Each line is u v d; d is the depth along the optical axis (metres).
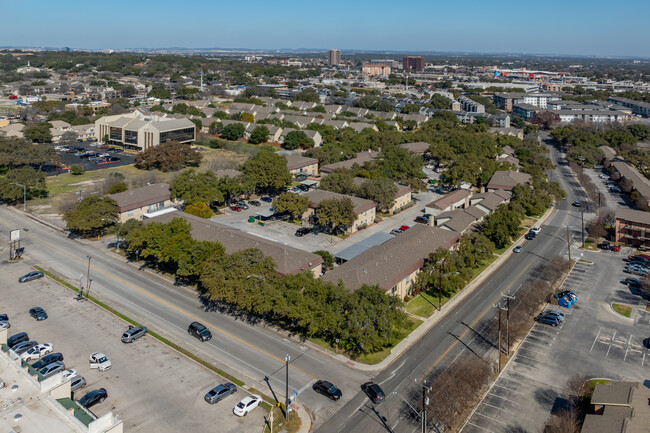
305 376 63.62
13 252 100.88
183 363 66.00
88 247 106.75
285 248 89.50
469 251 96.62
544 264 102.94
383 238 108.44
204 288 87.56
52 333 72.50
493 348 71.19
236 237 93.50
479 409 58.25
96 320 76.62
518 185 139.38
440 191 160.62
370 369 65.50
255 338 72.44
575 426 52.59
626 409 52.28
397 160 156.00
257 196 147.50
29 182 134.62
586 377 63.84
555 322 78.19
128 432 52.72
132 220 103.62
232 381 62.25
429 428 54.75
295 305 70.19
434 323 78.31
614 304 85.38
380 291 69.50
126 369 64.19
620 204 146.50
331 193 130.00
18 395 48.22
